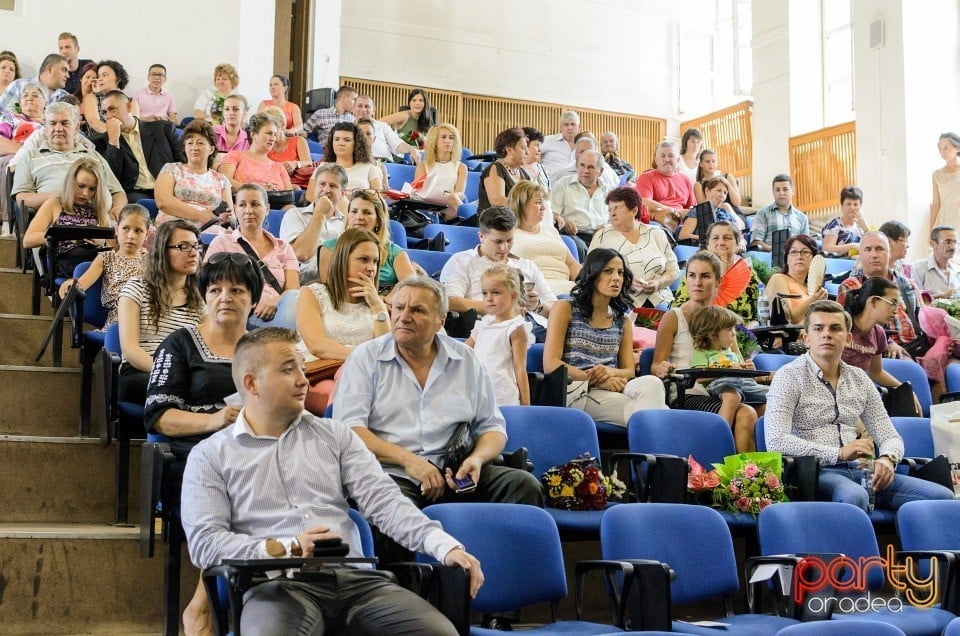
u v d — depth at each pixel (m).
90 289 4.69
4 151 6.70
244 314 3.49
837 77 11.32
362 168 7.15
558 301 4.76
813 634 2.64
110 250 4.95
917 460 4.51
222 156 6.88
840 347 4.41
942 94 9.71
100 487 3.77
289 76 10.85
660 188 8.71
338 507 2.90
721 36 13.53
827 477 4.26
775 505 3.72
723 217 8.59
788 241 6.24
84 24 8.52
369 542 3.00
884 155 9.72
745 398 4.79
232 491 2.82
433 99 12.62
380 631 2.61
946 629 2.73
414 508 2.88
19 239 5.52
